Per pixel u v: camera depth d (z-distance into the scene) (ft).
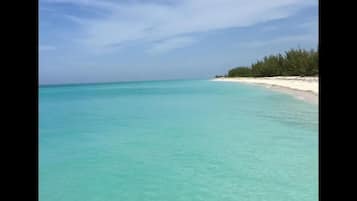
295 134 38.45
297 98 79.97
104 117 61.93
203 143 36.01
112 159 30.86
